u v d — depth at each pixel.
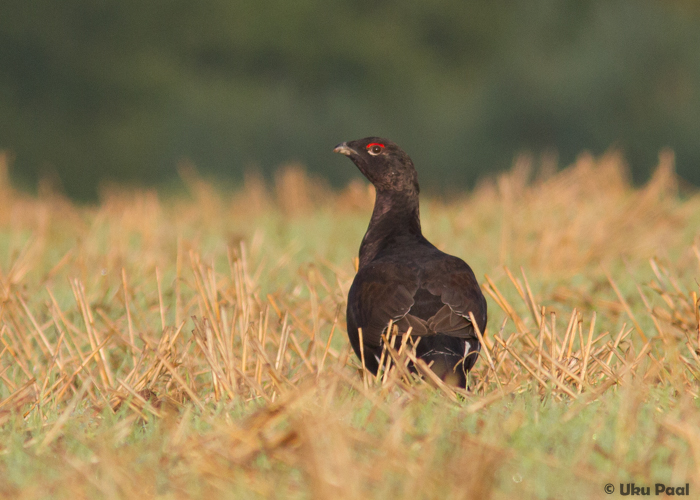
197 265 13.31
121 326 13.34
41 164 74.69
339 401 9.03
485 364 11.20
